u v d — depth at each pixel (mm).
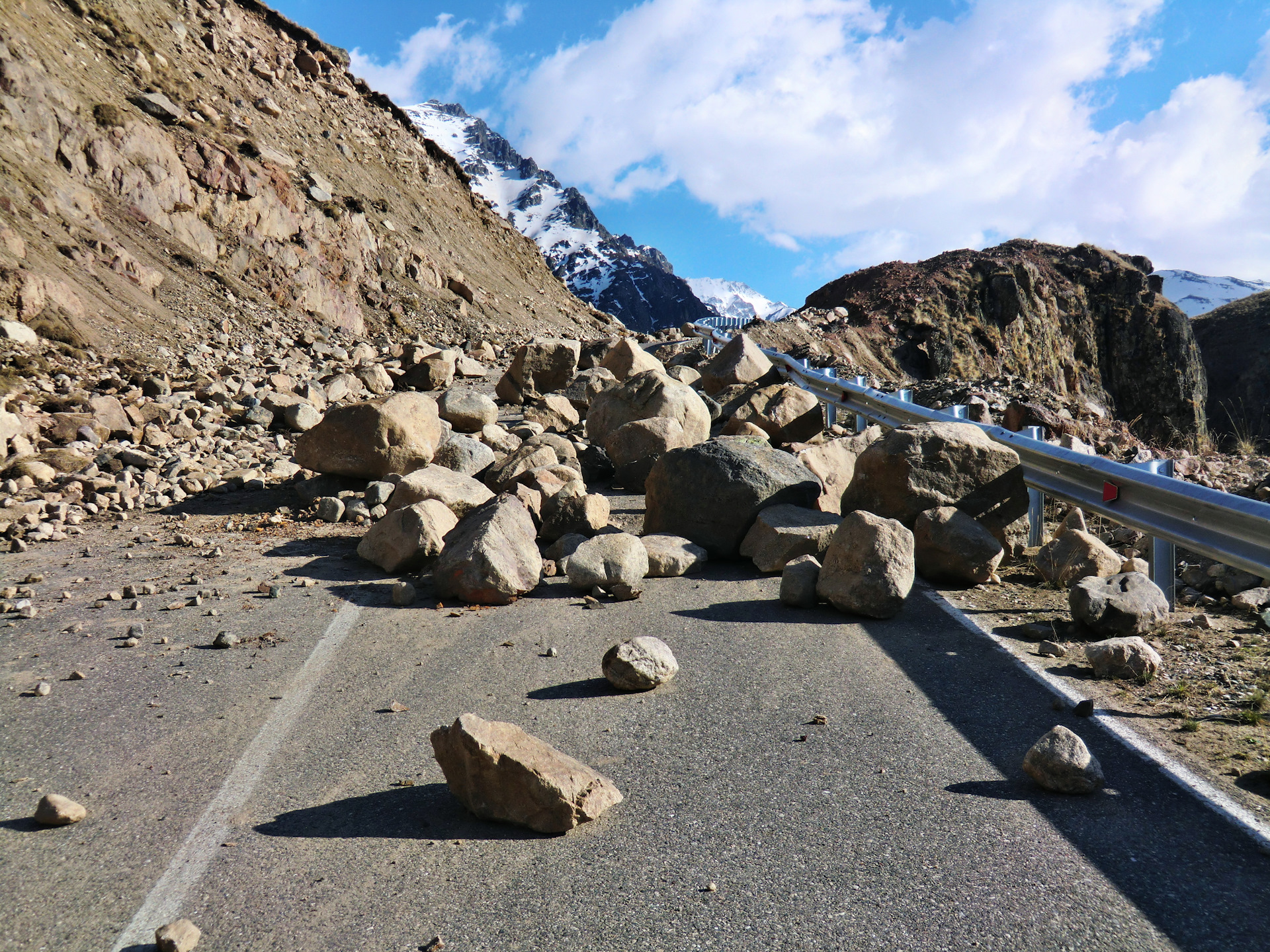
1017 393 13695
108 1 27562
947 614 5055
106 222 19328
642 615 5230
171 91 25953
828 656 4438
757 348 14336
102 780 3314
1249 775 3086
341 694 4098
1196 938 2262
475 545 5562
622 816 2965
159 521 7902
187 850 2824
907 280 50250
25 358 12828
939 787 3098
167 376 13773
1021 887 2494
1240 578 5164
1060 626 4770
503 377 15516
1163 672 4055
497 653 4617
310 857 2766
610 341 16953
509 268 44062
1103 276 60875
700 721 3711
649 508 6883
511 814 2918
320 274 25766
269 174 25578
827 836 2795
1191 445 11367
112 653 4688
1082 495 5891
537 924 2389
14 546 6902
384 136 42562
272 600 5602
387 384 16406
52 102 19266
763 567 6098
